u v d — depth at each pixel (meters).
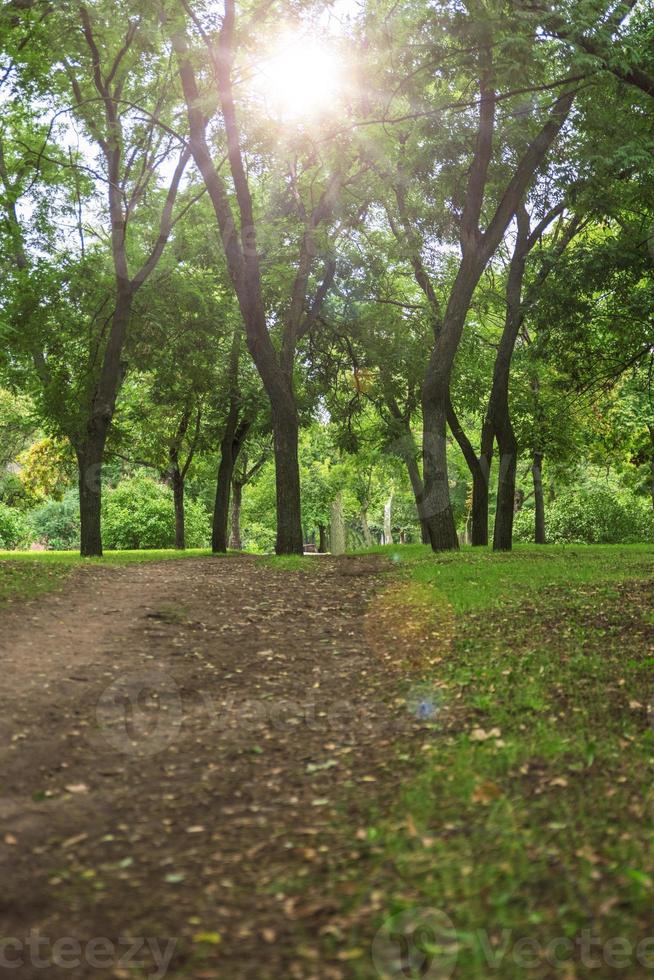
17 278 23.86
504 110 20.98
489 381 29.91
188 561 21.31
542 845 5.14
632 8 18.66
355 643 10.78
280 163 23.97
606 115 20.36
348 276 24.69
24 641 10.07
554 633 10.59
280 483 22.25
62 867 4.99
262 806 5.89
